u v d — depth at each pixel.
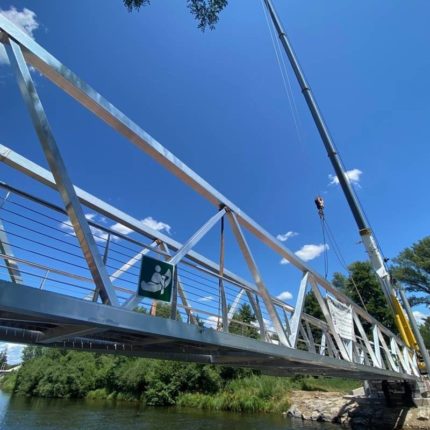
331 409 24.58
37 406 33.12
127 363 41.69
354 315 15.42
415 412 21.31
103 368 45.72
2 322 6.29
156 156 7.21
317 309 43.12
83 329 5.59
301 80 12.96
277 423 23.06
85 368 46.56
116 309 4.76
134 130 6.59
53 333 6.51
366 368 13.42
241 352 8.88
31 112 4.59
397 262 45.94
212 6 6.57
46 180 8.13
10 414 26.59
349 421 22.84
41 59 5.28
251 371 33.81
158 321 5.43
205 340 6.30
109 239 6.22
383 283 10.60
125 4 6.58
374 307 43.09
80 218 4.65
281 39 13.95
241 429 20.66
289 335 9.62
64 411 28.81
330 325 11.75
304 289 10.92
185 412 28.22
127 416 25.89
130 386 38.75
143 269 5.34
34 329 6.80
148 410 29.56
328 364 10.48
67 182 4.63
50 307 4.00
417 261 43.22
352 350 13.29
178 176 7.77
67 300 4.19
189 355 10.28
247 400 28.88
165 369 34.72
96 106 6.06
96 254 4.74
